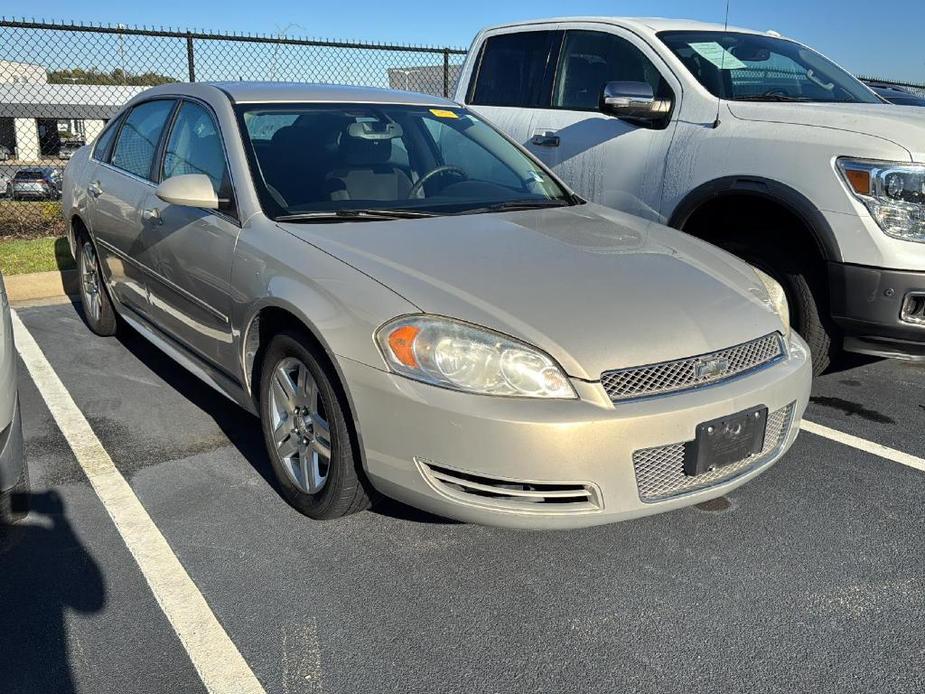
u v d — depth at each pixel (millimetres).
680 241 3406
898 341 3830
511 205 3684
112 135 4879
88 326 5566
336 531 2959
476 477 2467
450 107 4281
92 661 2281
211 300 3381
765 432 2711
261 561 2766
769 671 2270
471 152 4020
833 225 3857
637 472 2482
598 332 2529
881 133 3836
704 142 4480
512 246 3031
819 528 3025
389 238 3016
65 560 2760
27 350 5023
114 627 2424
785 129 4152
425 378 2451
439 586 2645
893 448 3727
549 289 2693
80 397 4246
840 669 2279
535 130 5621
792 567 2773
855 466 3537
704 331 2666
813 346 4172
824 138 3961
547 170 4180
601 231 3361
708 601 2582
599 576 2713
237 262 3156
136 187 4199
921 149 3699
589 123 5242
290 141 3562
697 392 2545
